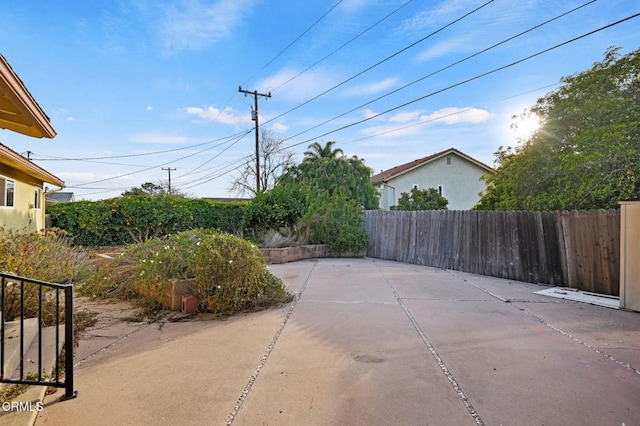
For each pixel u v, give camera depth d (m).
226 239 5.31
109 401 2.59
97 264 7.14
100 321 4.62
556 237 6.88
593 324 4.48
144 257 6.08
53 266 4.98
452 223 9.23
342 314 4.97
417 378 2.97
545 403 2.56
